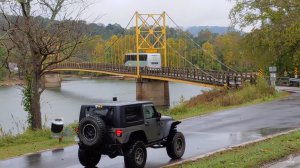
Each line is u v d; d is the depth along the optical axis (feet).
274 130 59.98
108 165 42.32
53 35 72.69
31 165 43.21
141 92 248.32
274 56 165.27
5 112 174.91
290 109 86.07
